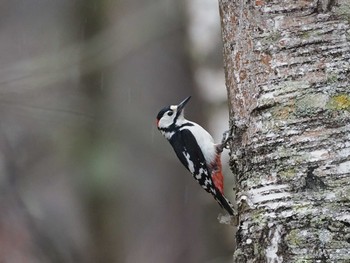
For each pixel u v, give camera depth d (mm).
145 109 15305
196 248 14344
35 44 17594
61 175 15391
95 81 15250
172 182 15234
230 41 8305
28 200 15234
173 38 14938
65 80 14344
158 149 15266
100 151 14852
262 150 7738
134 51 15195
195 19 14773
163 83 15141
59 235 14938
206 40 14742
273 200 7543
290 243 7316
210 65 14680
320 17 7719
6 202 14883
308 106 7562
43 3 17797
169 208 15008
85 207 15141
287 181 7504
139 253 14852
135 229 15164
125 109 15250
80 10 16016
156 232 14945
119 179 15023
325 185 7348
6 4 18031
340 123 7434
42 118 13891
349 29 7656
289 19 7824
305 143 7512
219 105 14352
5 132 15258
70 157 14953
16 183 15086
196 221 14555
